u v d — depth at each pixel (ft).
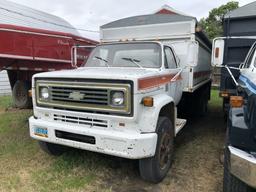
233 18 16.93
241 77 12.67
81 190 11.10
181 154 15.51
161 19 17.75
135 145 10.14
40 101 12.36
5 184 11.45
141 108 10.57
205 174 12.88
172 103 13.65
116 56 15.11
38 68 22.54
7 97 39.88
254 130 8.75
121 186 11.61
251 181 8.18
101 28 19.62
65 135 11.71
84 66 15.65
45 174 12.39
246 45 16.72
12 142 16.87
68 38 23.84
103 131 10.69
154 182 11.82
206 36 21.08
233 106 10.12
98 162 13.85
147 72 11.93
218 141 18.10
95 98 10.77
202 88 25.23
